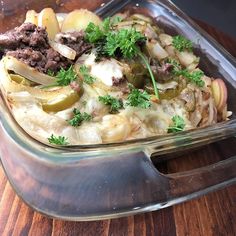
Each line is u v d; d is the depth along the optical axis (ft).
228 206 0.81
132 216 0.76
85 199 0.69
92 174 0.67
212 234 0.77
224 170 0.76
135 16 1.14
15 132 0.68
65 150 0.65
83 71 0.89
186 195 0.73
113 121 0.82
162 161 0.86
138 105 0.85
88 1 1.17
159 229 0.75
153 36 1.04
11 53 0.87
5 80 0.82
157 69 0.92
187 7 1.66
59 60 0.89
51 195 0.69
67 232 0.73
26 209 0.75
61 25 1.05
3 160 0.72
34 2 1.11
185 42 1.07
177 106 0.91
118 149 0.68
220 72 1.04
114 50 0.90
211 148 0.90
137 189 0.70
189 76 0.97
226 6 1.67
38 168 0.67
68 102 0.83
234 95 1.01
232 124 0.85
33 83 0.85
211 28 1.24
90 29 0.95
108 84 0.87
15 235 0.72
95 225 0.74
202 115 0.95
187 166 0.87
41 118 0.79
